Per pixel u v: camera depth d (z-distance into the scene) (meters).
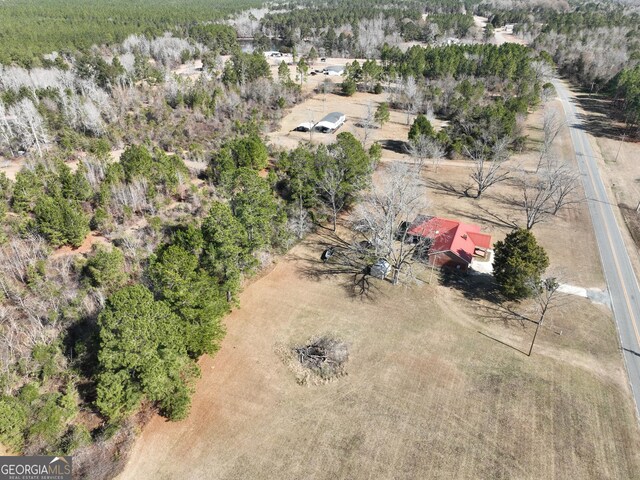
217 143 89.56
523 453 36.41
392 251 54.69
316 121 111.50
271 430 38.09
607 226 70.12
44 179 64.88
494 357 45.53
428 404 40.47
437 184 82.75
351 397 41.12
